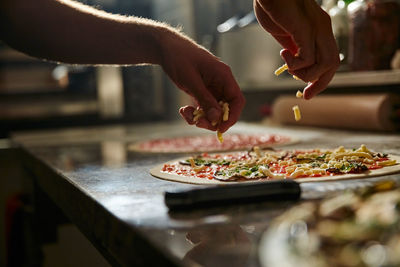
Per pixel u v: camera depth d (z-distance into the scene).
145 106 2.64
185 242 0.56
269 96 1.96
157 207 0.68
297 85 1.56
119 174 0.93
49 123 2.39
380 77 1.25
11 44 0.91
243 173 0.81
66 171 0.99
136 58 0.86
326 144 1.16
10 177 1.84
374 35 1.30
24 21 0.87
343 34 1.40
